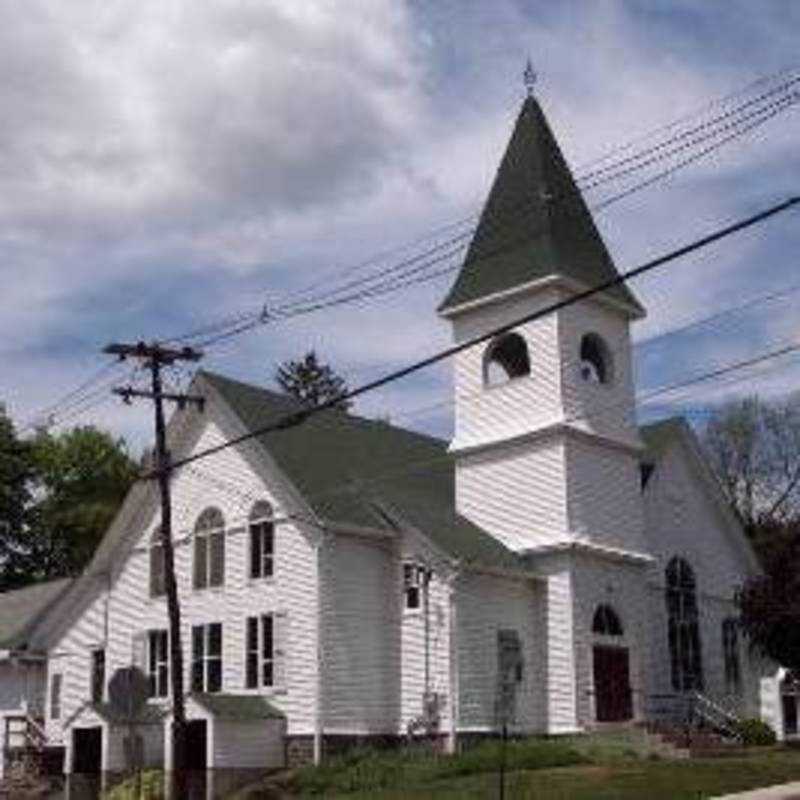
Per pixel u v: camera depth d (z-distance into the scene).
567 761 36.97
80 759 44.81
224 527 45.16
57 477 80.94
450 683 40.94
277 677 42.09
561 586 43.97
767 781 32.00
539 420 45.38
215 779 39.66
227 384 46.09
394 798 32.78
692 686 48.59
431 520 44.34
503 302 47.16
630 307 48.31
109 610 49.00
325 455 45.69
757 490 74.19
